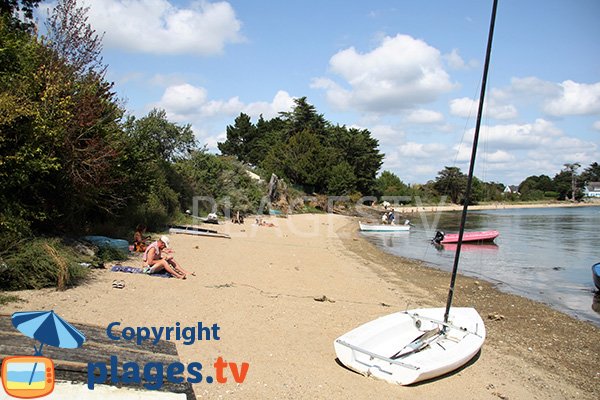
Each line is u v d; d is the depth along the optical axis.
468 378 7.71
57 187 12.56
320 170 62.88
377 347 8.21
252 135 95.19
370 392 6.66
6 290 9.14
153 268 12.10
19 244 9.82
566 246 29.88
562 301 14.74
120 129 15.54
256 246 21.56
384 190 85.81
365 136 79.31
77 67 13.75
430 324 9.20
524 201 116.38
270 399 6.11
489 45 9.41
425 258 23.88
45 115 11.51
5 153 10.81
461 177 94.56
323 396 6.37
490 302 14.06
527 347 9.87
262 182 46.72
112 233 16.14
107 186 14.66
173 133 31.31
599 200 124.06
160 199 24.23
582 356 9.57
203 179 33.66
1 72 11.66
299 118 81.81
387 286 15.14
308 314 10.33
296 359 7.59
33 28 15.22
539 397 7.29
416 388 7.02
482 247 29.22
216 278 12.91
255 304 10.60
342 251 24.03
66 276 9.84
